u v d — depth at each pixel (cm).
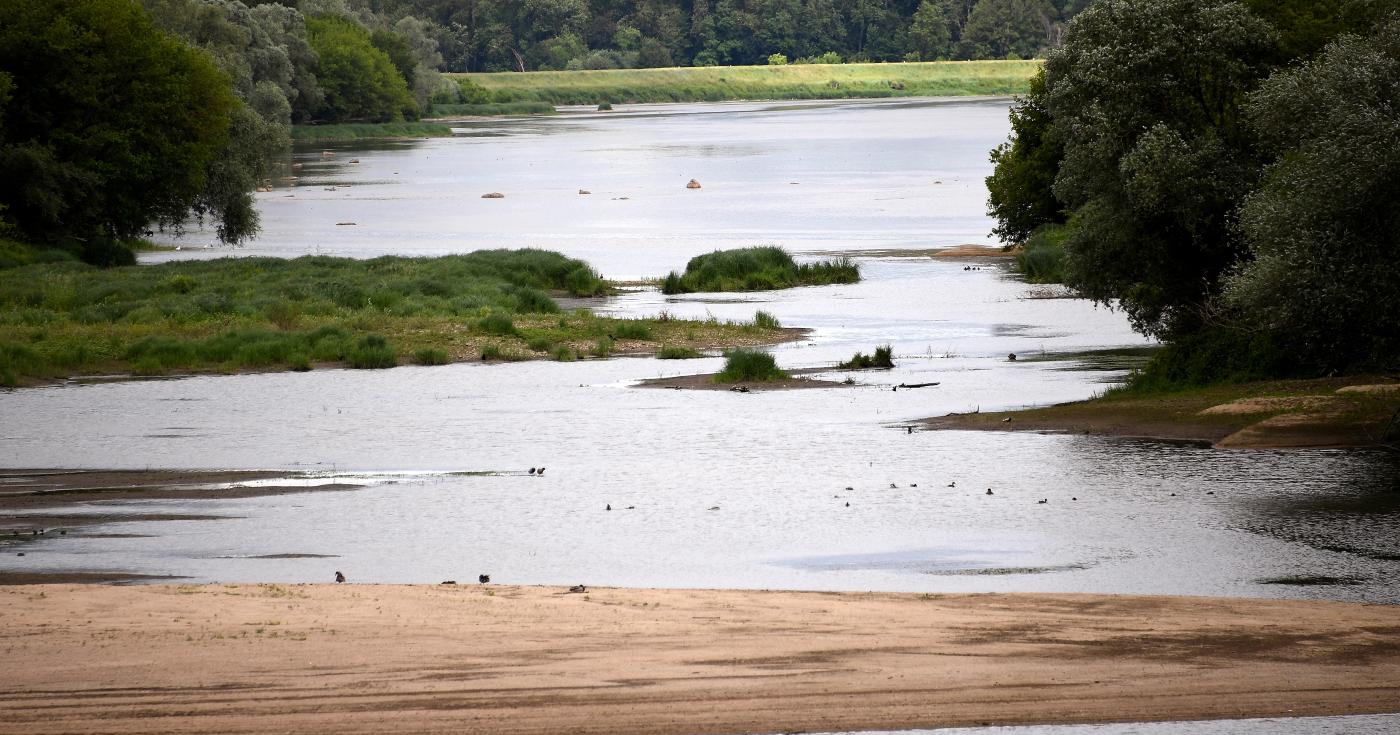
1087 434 9388
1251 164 10669
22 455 9281
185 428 10281
